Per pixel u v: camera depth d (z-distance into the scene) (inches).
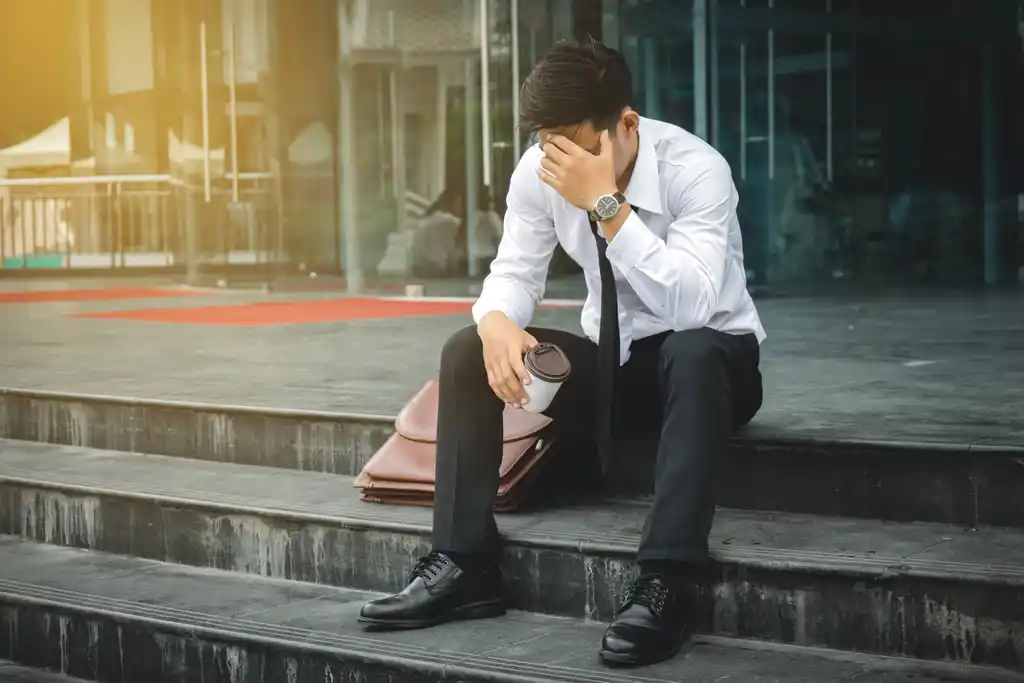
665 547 92.7
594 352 111.9
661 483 93.7
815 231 382.9
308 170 434.6
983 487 106.3
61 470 146.6
